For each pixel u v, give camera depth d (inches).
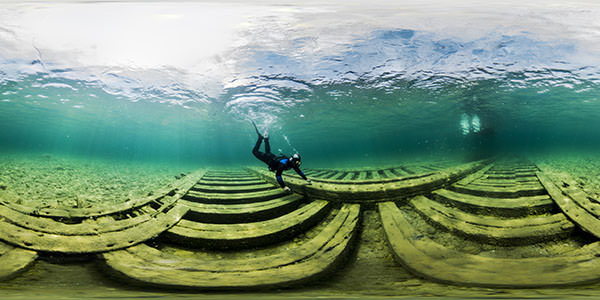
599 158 595.8
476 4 274.7
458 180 279.0
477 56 346.0
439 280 98.0
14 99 614.9
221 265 109.5
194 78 410.9
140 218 156.3
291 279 97.3
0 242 113.0
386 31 288.7
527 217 172.7
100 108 721.6
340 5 289.3
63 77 413.7
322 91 499.5
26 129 1443.2
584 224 133.7
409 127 1155.9
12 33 286.0
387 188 202.5
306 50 323.0
